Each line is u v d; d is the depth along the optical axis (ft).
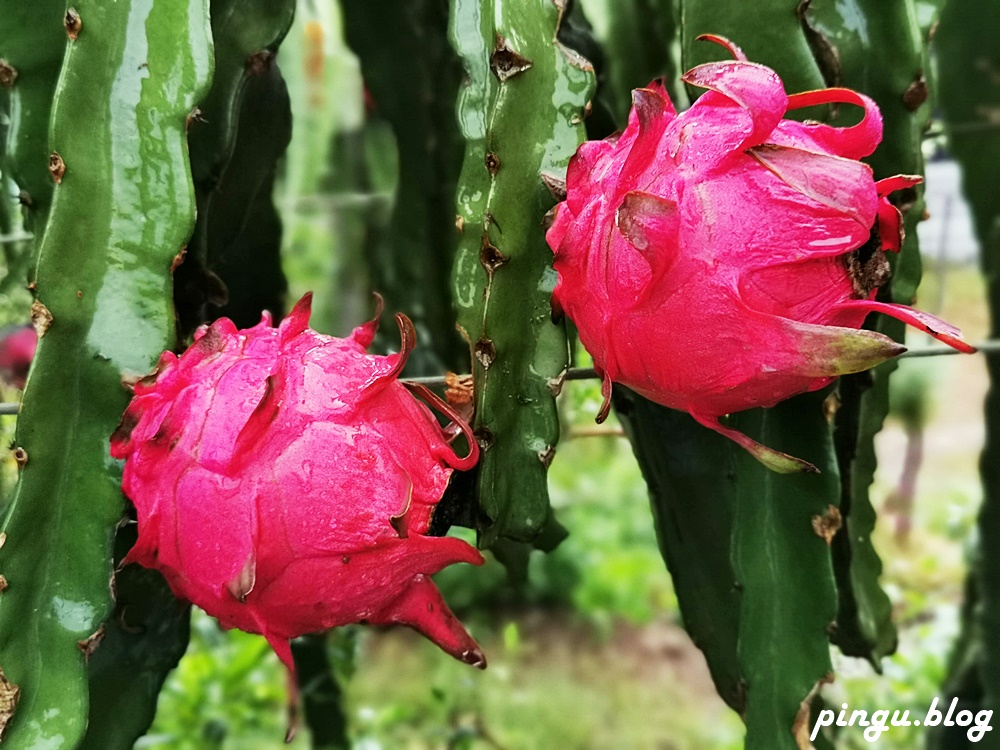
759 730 1.12
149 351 1.04
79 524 1.02
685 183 0.91
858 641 1.45
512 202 1.08
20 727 0.98
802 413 1.13
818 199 0.86
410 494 0.95
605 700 4.16
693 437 1.31
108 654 1.20
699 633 1.36
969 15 1.86
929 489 4.60
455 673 3.27
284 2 1.29
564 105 1.12
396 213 1.94
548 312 1.11
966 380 5.27
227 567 0.92
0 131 1.53
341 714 2.01
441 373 1.95
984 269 1.91
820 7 1.15
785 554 1.13
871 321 1.16
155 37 1.07
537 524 1.11
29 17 1.16
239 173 1.41
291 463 0.92
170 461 0.95
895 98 1.13
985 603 1.82
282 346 0.98
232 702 2.45
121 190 1.05
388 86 1.83
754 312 0.89
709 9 1.14
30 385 1.01
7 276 1.68
